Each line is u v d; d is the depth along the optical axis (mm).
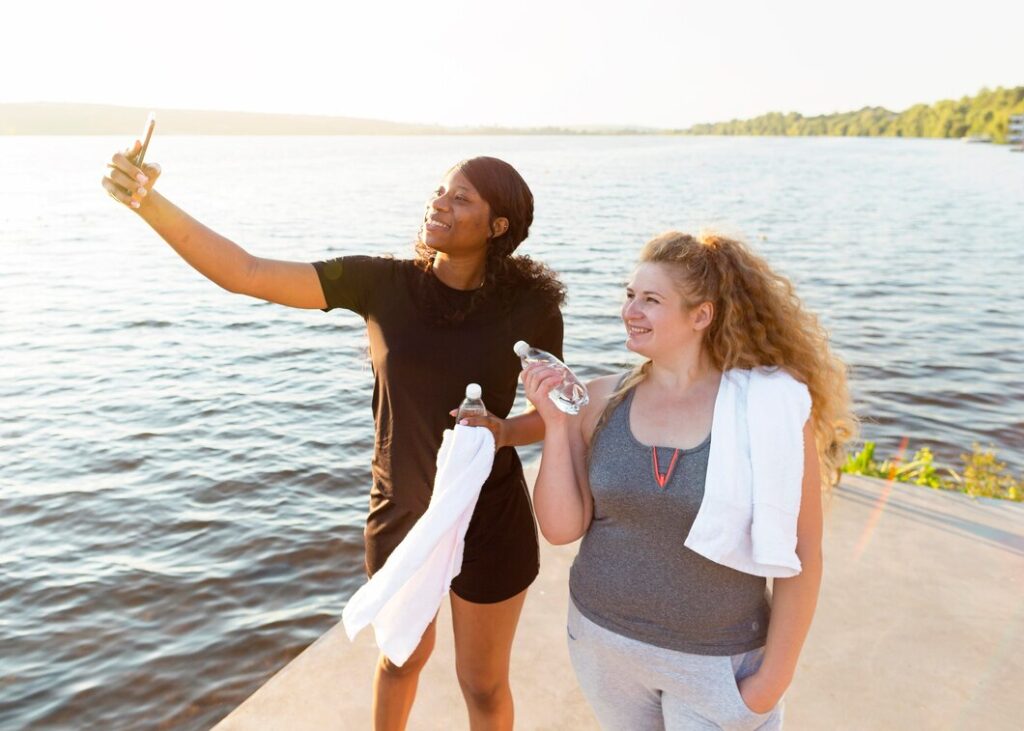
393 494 2172
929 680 2881
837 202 51188
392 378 2094
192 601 6031
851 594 3439
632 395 1806
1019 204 50438
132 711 4828
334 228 36938
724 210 44688
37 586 6238
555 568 3678
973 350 14516
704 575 1655
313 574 6449
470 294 2092
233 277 2002
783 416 1608
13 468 8703
